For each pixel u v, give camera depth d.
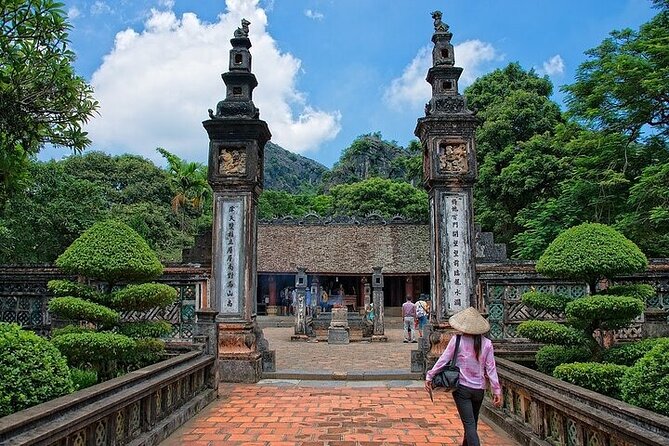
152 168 38.25
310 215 37.22
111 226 8.02
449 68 11.28
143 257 7.95
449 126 10.91
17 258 19.19
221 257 10.78
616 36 18.97
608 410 4.39
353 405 8.15
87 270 7.66
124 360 8.22
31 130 7.39
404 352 16.62
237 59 11.55
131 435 5.53
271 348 18.20
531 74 32.00
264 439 6.26
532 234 20.92
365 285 28.12
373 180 47.19
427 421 7.15
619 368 6.16
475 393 5.18
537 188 25.30
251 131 11.09
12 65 6.94
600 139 18.17
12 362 4.92
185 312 10.73
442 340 10.26
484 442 6.28
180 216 37.41
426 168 11.30
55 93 7.32
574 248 7.26
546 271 7.47
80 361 7.80
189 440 6.21
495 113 28.92
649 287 7.47
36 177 20.44
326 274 33.97
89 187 21.66
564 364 6.50
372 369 12.13
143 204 34.03
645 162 18.62
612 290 7.45
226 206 10.95
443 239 10.60
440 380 5.18
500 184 26.22
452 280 10.48
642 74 16.45
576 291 10.06
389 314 35.62
